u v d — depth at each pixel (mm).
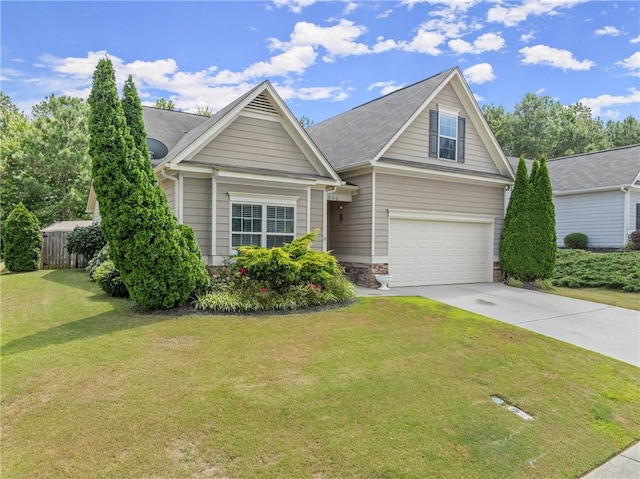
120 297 9336
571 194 21266
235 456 3396
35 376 4773
